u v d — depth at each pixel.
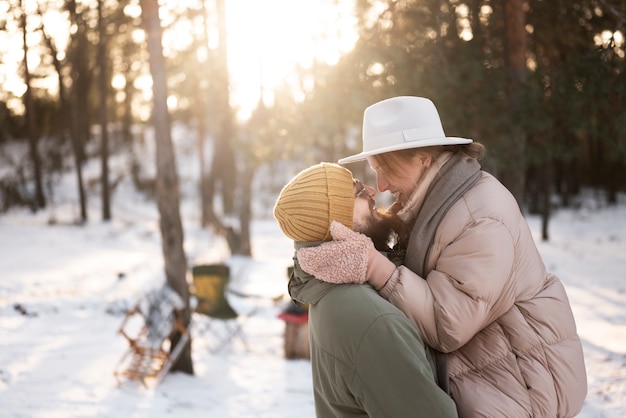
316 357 1.45
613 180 35.41
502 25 10.38
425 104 1.60
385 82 9.09
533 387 1.44
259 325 8.91
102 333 7.69
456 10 9.89
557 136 9.74
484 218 1.45
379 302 1.33
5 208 30.08
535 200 32.84
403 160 1.56
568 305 1.55
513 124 9.06
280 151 10.41
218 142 25.67
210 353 7.29
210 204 26.12
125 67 30.16
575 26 10.30
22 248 17.84
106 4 10.56
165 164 6.18
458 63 9.46
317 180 1.44
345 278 1.36
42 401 5.04
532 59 11.70
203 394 5.60
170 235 6.25
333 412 1.43
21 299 9.71
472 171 1.53
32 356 6.45
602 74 8.40
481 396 1.43
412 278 1.41
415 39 9.59
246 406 5.31
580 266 16.41
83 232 23.64
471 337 1.45
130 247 20.17
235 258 18.33
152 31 6.06
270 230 27.66
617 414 4.62
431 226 1.49
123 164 40.34
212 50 20.28
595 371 5.91
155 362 6.13
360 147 10.21
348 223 1.45
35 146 31.72
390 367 1.27
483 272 1.40
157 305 6.13
